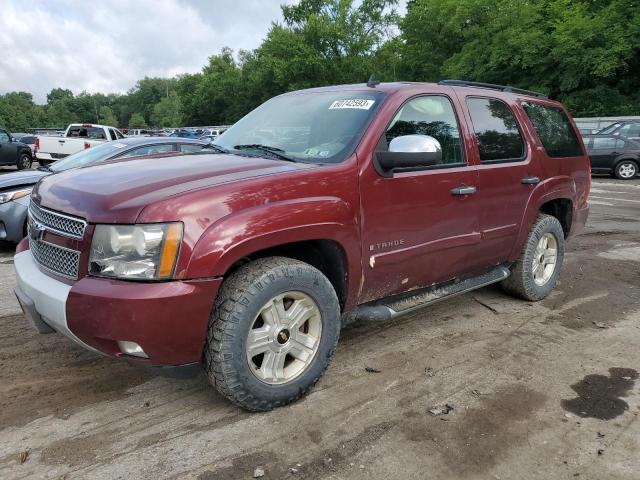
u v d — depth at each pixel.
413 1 43.53
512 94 4.86
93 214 2.70
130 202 2.67
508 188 4.41
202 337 2.73
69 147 17.03
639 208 11.09
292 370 3.14
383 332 4.30
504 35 29.84
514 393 3.36
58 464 2.61
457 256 4.05
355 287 3.37
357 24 44.94
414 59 39.06
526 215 4.68
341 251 3.25
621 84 28.52
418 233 3.69
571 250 7.30
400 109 3.67
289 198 2.97
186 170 3.09
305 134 3.70
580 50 26.53
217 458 2.67
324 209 3.07
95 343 2.68
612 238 8.11
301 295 3.06
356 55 44.69
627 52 25.52
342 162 3.29
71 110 156.38
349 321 3.54
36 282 2.91
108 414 3.05
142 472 2.56
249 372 2.90
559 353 3.96
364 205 3.32
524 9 29.42
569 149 5.36
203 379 3.48
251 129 4.13
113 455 2.68
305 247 3.31
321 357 3.20
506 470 2.62
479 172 4.12
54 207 2.94
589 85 28.84
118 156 7.27
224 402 3.20
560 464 2.66
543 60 28.27
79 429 2.90
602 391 3.39
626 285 5.70
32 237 3.19
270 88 57.56
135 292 2.54
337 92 4.04
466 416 3.09
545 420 3.05
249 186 2.88
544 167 4.86
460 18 32.78
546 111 5.21
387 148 3.50
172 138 7.86
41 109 140.62
